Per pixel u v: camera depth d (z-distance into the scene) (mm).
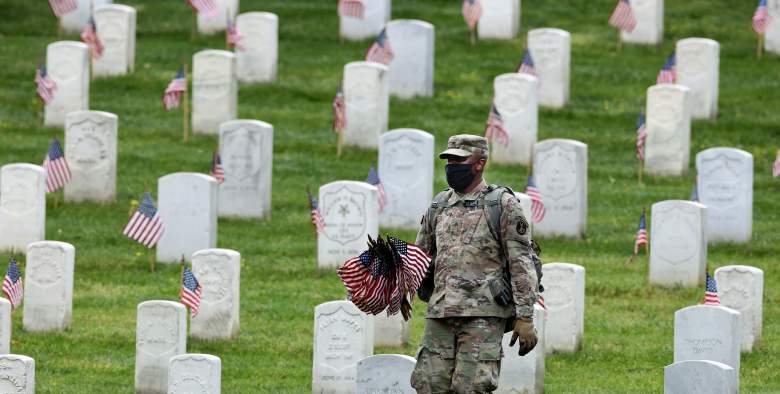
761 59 147875
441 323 44844
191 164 115188
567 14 161125
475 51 147875
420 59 132875
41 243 80125
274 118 128125
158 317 69750
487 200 44938
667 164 117062
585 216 103938
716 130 128125
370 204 92438
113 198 106312
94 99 130875
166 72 138625
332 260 93250
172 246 95125
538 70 132500
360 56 146125
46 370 73250
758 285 78188
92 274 92062
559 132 127125
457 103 132625
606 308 87250
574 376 73250
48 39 149750
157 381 69812
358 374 58125
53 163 99875
